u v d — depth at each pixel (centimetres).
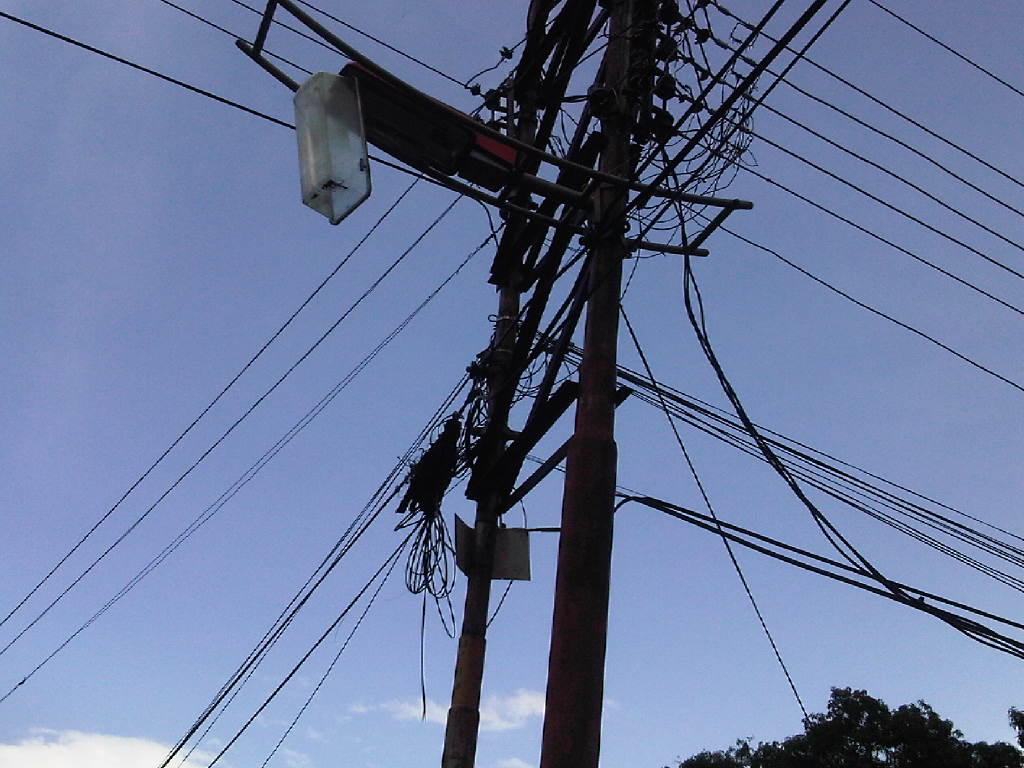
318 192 569
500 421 942
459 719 867
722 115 595
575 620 591
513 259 1009
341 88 595
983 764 2030
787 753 2219
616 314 695
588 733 564
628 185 672
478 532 952
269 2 582
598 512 624
